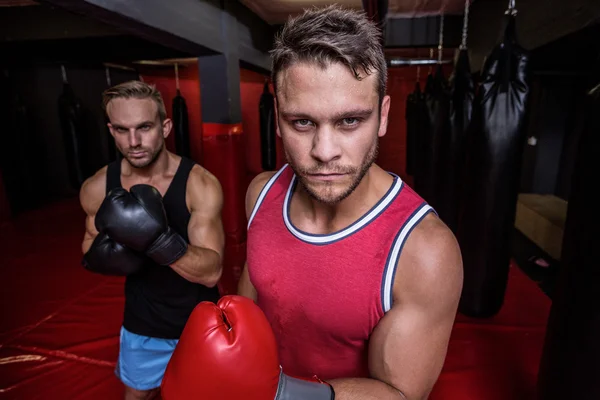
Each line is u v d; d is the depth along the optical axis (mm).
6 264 3342
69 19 3615
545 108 4898
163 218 1110
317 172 583
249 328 624
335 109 537
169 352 1355
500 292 2150
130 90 1192
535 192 5141
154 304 1302
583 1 1740
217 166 3781
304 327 736
